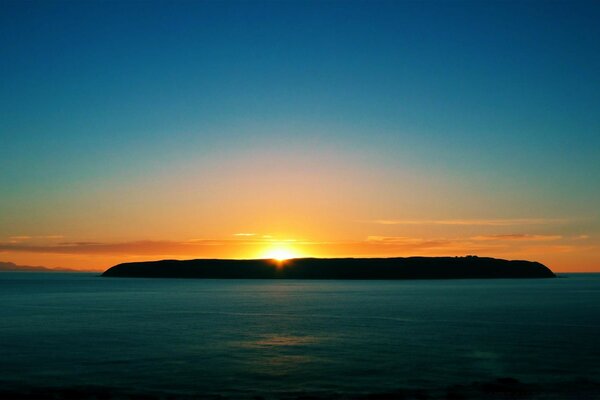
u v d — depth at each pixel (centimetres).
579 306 9150
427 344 4822
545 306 9181
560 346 4669
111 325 6419
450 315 7544
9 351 4512
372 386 3338
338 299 11431
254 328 6062
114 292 14962
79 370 3766
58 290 16325
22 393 3194
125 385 3366
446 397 3102
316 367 3841
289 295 13200
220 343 4925
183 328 6091
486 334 5441
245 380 3484
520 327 6012
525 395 3122
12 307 9381
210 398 3095
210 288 17738
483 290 15788
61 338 5275
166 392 3216
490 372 3672
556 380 3444
